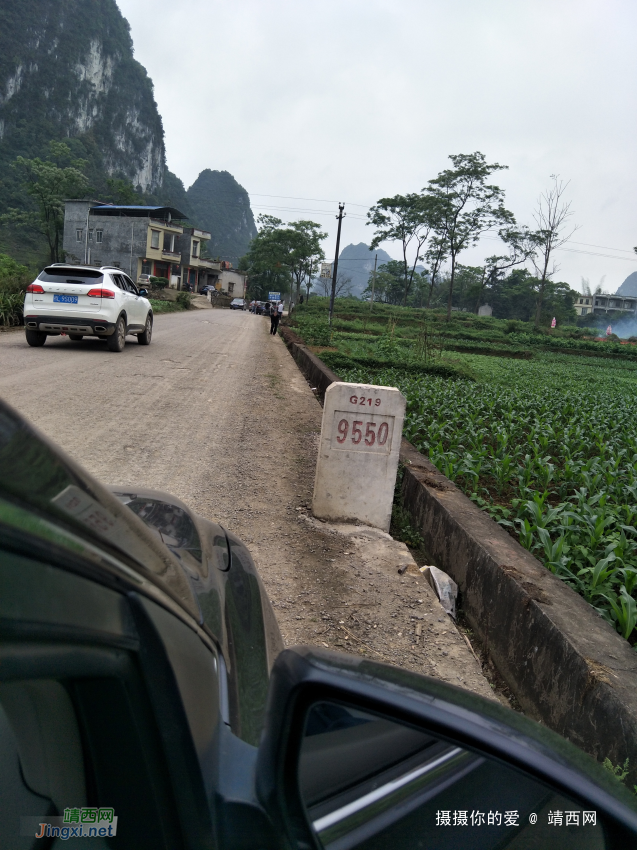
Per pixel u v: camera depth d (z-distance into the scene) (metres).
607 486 6.51
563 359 46.16
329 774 0.94
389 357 21.22
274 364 16.06
